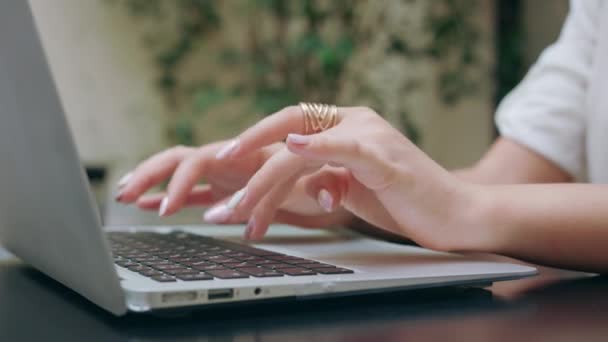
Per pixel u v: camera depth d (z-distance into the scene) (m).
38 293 0.65
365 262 0.68
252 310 0.59
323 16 3.84
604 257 0.72
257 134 0.72
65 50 3.66
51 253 0.61
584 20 1.30
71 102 3.68
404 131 3.64
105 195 2.79
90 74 3.73
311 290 0.59
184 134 3.86
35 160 0.54
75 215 0.52
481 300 0.63
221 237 0.84
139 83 3.84
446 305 0.61
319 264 0.65
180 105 3.93
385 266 0.66
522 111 1.28
